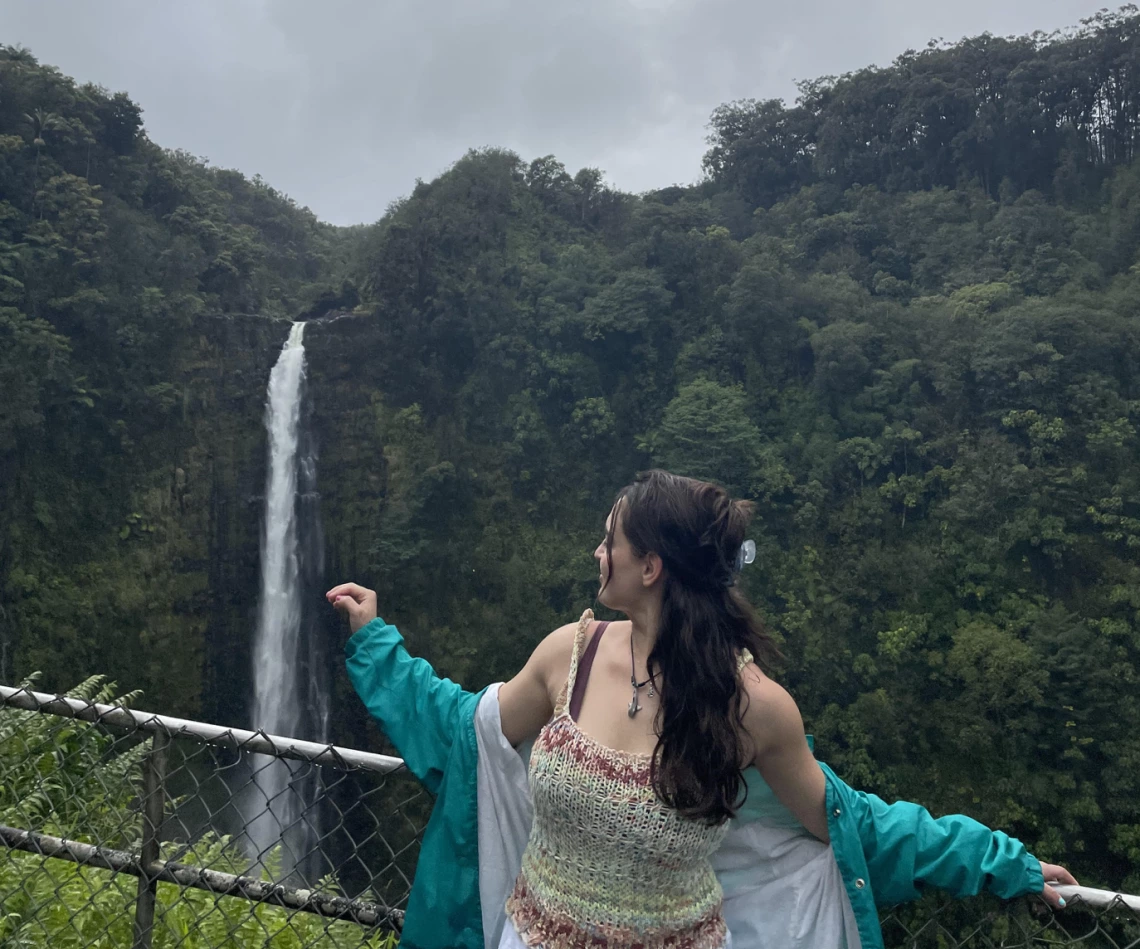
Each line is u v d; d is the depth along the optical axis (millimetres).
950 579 27266
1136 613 24891
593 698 1713
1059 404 27828
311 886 2217
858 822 1758
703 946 1677
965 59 45219
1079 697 23359
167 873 2281
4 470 26141
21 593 26281
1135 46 42000
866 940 1708
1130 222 36594
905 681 25953
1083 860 22594
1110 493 26578
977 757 24062
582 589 31125
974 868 1744
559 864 1684
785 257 40500
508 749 1855
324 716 30656
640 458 33062
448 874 1873
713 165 53438
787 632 27656
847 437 30859
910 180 45719
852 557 28672
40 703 2320
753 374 32594
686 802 1549
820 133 47875
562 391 33000
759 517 29656
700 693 1573
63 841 2396
